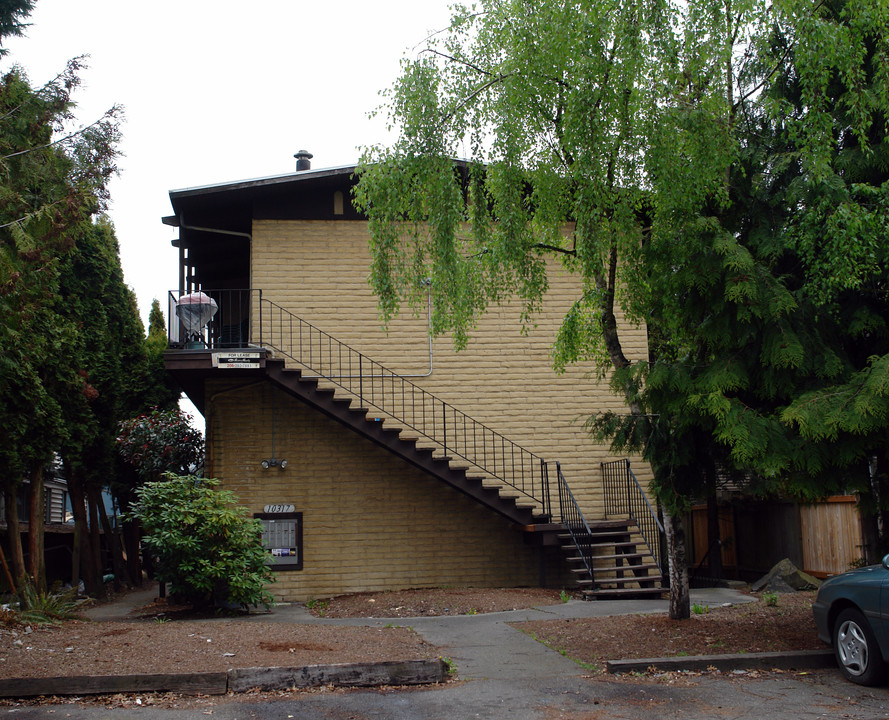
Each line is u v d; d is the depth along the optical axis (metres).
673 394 8.73
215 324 17.36
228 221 16.00
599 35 8.94
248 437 15.03
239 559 12.64
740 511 17.05
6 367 11.87
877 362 7.41
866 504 8.38
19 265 10.60
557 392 15.70
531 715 6.38
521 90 9.38
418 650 8.59
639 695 6.96
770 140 9.19
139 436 18.62
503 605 12.58
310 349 15.24
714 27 8.92
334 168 15.38
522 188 10.07
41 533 16.12
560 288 15.99
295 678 7.25
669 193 8.74
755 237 8.93
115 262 21.31
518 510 14.41
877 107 8.59
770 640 8.75
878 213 8.22
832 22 8.56
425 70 9.87
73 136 11.18
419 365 15.48
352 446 15.27
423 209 10.22
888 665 7.07
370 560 15.04
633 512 15.32
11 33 14.99
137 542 23.42
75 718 6.28
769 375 8.27
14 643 8.54
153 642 8.81
